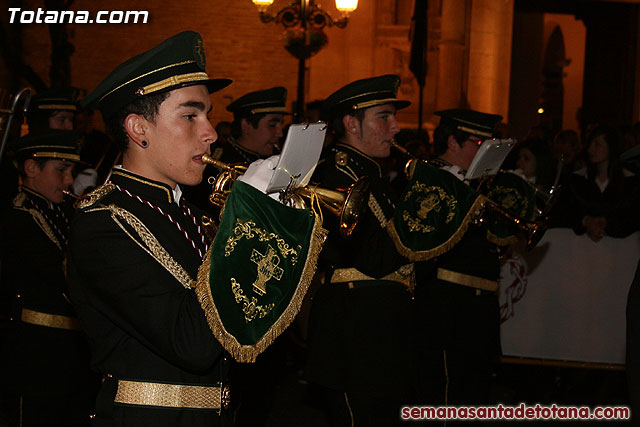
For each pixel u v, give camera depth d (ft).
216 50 47.50
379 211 10.94
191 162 6.37
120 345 6.28
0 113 10.01
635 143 25.39
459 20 45.06
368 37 46.39
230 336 5.81
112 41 46.60
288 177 6.72
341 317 10.85
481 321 13.16
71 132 11.97
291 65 47.75
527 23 70.95
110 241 6.00
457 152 13.80
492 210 12.65
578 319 17.19
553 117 85.20
